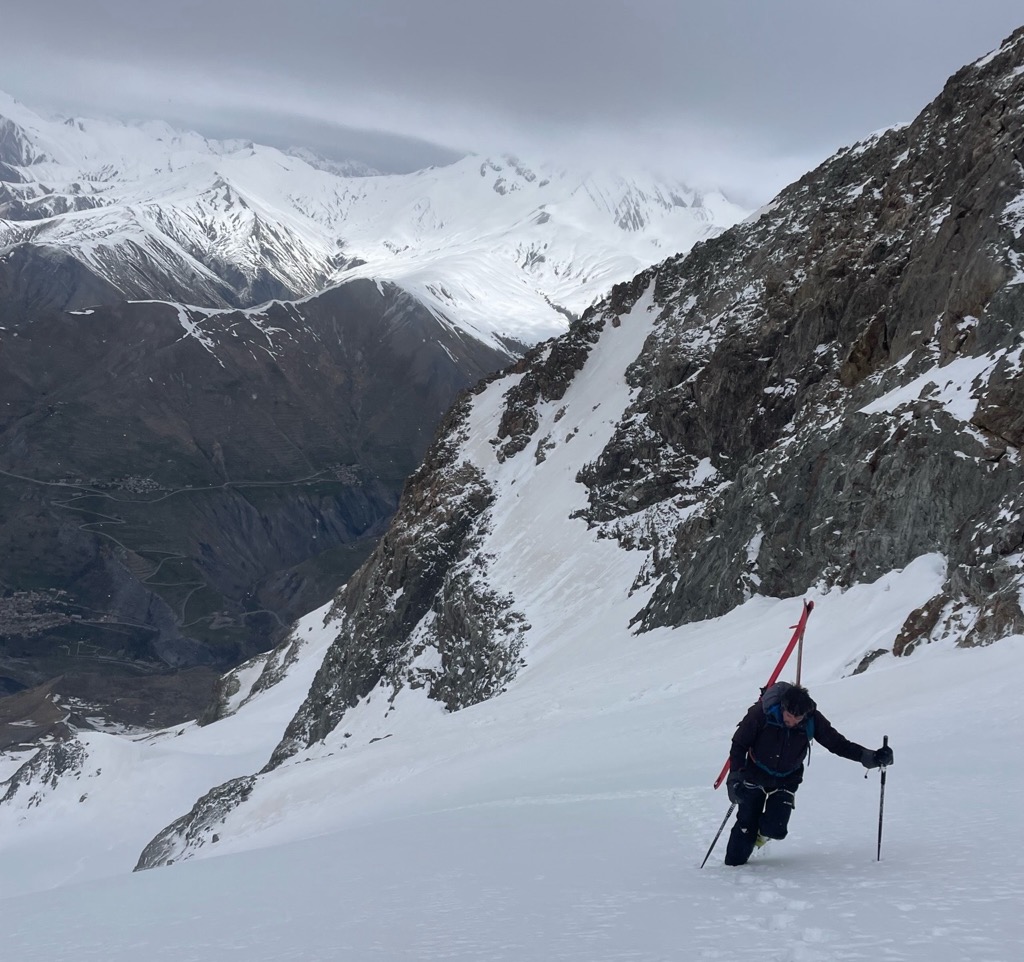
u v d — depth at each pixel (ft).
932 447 106.42
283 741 275.39
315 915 24.70
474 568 231.50
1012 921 16.02
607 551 210.59
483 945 18.47
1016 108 150.92
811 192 228.02
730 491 156.35
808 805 34.83
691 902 20.68
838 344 175.63
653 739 81.51
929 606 85.92
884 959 14.34
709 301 233.76
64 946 24.30
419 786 102.01
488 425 286.87
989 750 42.32
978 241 127.34
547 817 44.45
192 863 51.98
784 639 109.09
